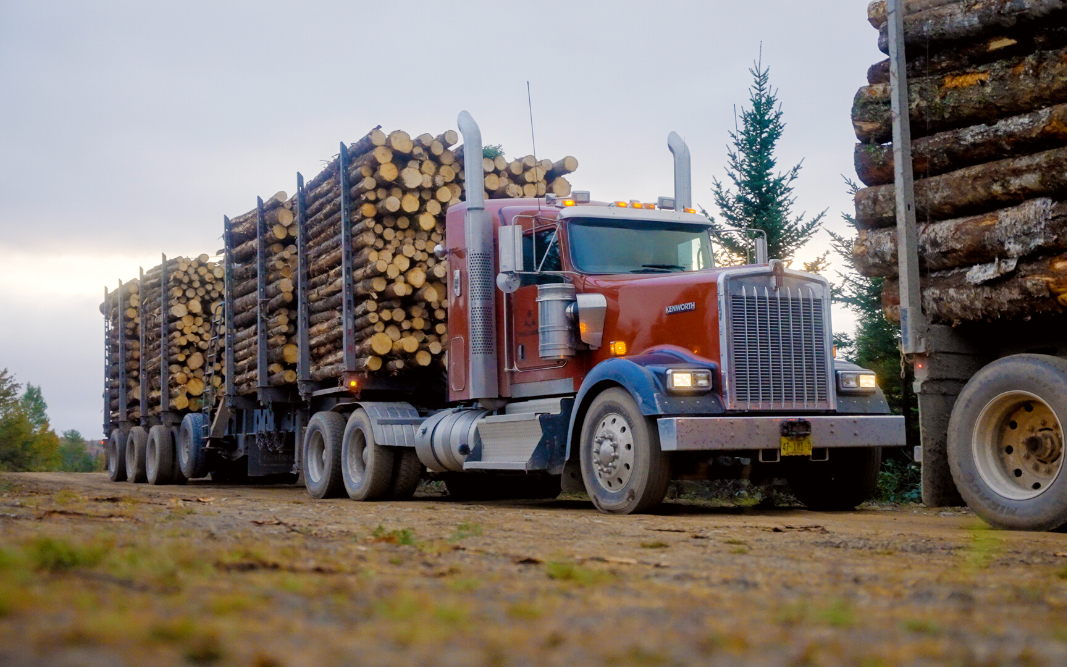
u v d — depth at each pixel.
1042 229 5.83
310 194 12.66
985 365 6.69
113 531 5.17
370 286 10.91
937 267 6.46
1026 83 6.03
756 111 15.34
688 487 11.72
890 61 6.59
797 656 2.19
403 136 11.01
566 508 9.16
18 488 11.21
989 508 6.15
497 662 2.06
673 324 8.16
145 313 19.48
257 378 13.62
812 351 8.10
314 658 2.03
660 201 9.79
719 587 3.54
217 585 3.10
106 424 21.61
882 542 5.30
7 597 2.41
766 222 14.86
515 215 9.45
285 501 10.10
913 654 2.26
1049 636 2.57
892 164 6.75
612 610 2.92
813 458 8.10
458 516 7.46
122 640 2.04
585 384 8.30
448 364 10.16
